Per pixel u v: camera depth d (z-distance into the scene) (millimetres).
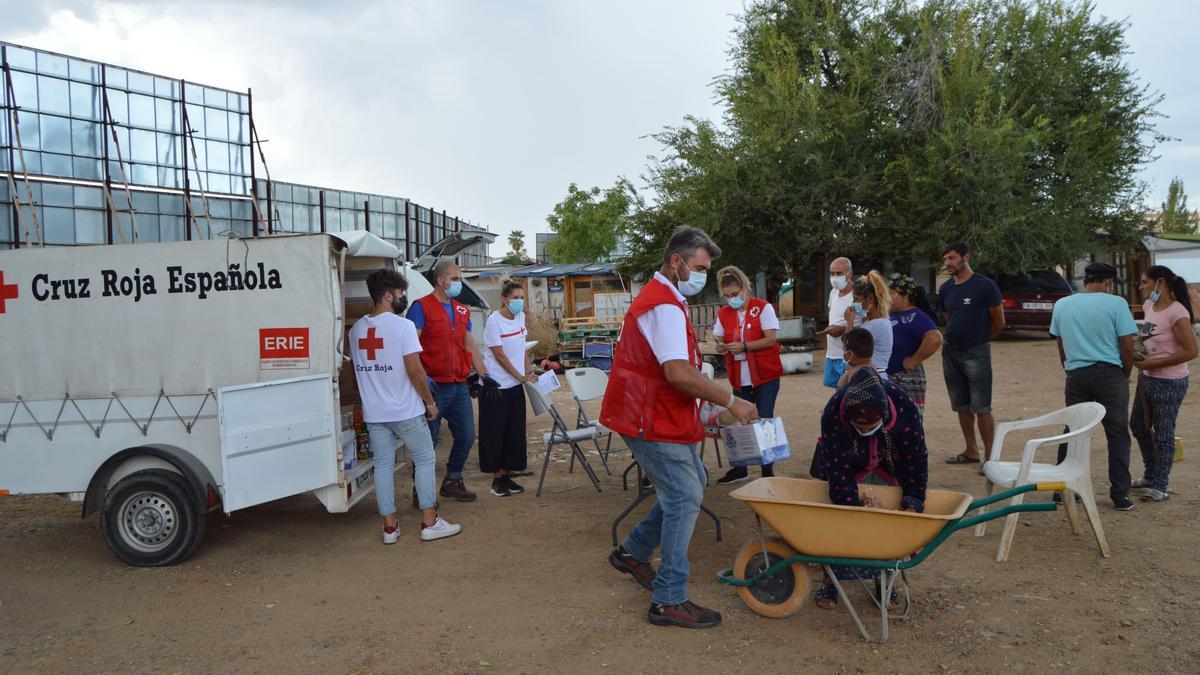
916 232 20312
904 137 20859
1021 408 10883
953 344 7219
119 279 5645
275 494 5426
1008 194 19625
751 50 23484
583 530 5910
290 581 5070
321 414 5625
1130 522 5496
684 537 4141
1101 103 21047
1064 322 5871
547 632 4176
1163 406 5895
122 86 14047
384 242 7586
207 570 5312
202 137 15266
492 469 6953
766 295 24594
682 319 4008
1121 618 4051
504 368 6902
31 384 5680
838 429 4098
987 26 21328
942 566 4867
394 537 5762
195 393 5598
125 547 5406
